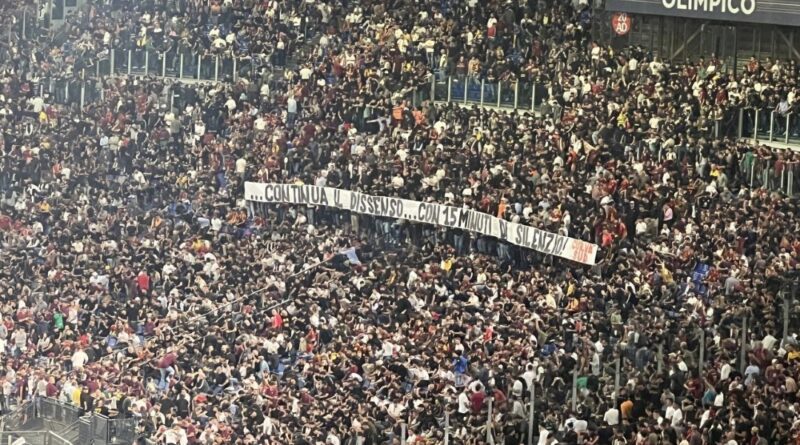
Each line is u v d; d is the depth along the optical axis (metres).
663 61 83.44
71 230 85.38
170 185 87.81
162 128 90.69
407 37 88.81
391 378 68.44
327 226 84.00
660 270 70.94
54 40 97.88
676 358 64.50
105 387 72.81
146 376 73.25
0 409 74.75
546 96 82.88
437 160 81.50
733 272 69.12
